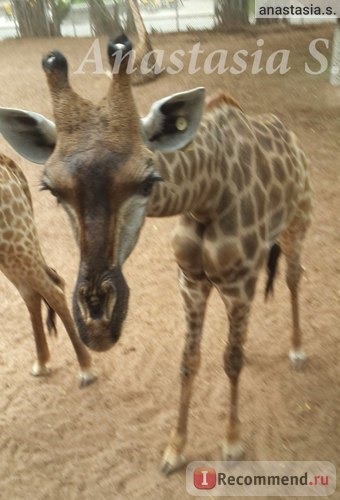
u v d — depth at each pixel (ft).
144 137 8.36
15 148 8.71
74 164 7.57
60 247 20.12
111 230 7.57
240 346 10.96
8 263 13.00
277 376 13.82
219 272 10.10
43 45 48.78
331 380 13.60
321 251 18.47
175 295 17.21
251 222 10.03
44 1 50.90
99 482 11.73
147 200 8.09
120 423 13.03
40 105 34.45
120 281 7.82
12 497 11.59
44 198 23.49
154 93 34.27
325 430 12.34
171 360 14.70
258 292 16.69
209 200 9.57
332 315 15.65
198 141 9.20
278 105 30.73
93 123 7.84
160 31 49.42
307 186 12.28
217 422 12.75
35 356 15.37
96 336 7.84
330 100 30.53
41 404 13.76
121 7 49.29
